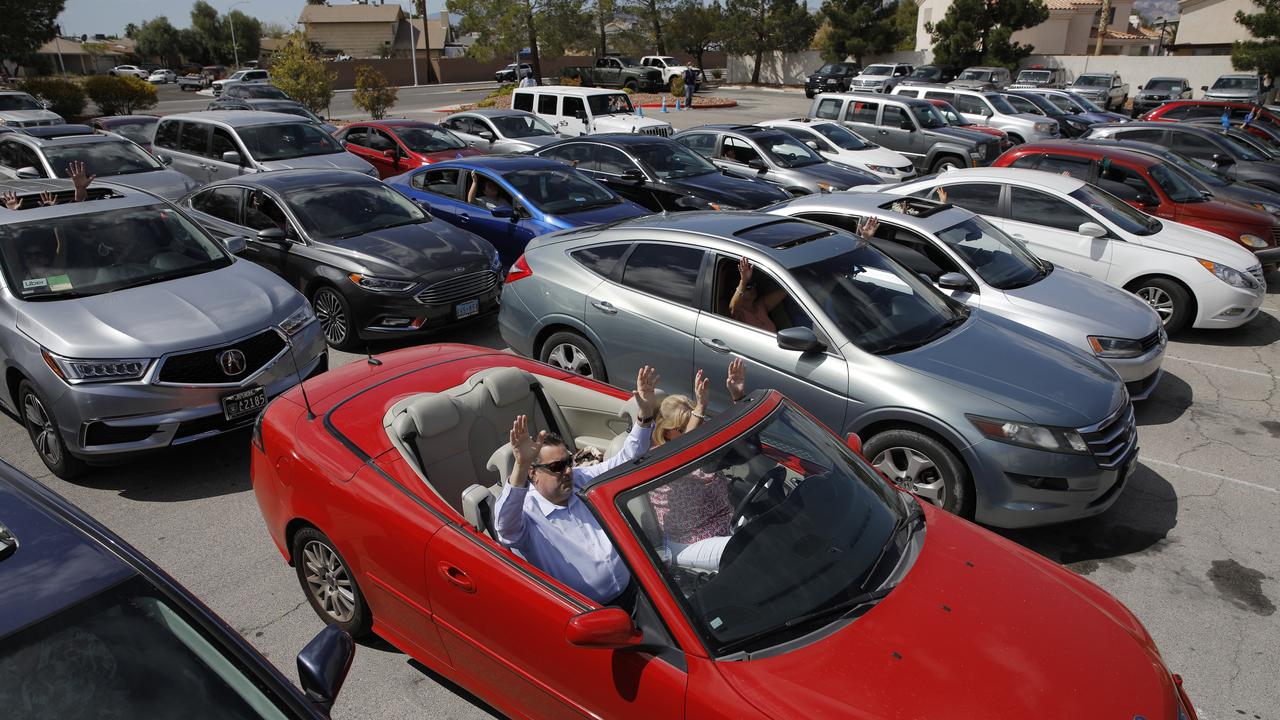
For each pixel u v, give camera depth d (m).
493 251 8.80
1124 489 5.71
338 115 38.88
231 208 9.02
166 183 11.72
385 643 4.12
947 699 2.52
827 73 42.78
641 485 2.97
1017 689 2.57
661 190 11.66
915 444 4.80
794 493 3.23
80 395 5.31
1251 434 6.60
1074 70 41.47
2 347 5.69
